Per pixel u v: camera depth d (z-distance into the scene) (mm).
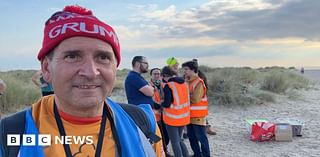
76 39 1222
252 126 7750
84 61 1238
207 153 5809
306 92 16547
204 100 5805
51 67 1267
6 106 10117
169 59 6359
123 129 1355
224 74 14992
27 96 11008
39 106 1328
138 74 5148
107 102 1399
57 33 1223
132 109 1472
